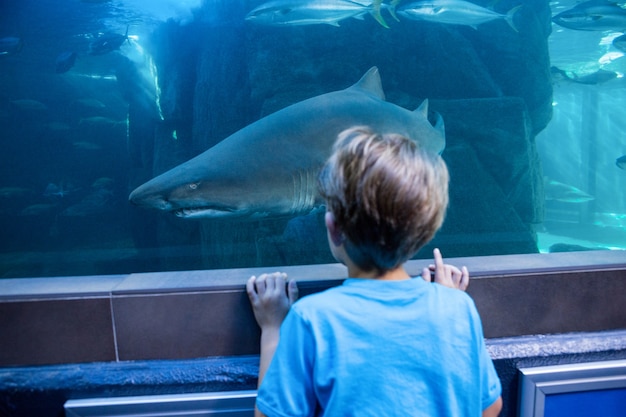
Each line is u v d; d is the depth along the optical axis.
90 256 17.03
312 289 1.45
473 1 9.70
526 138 8.82
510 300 1.57
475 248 8.18
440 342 0.94
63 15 17.03
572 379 1.53
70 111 23.66
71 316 1.43
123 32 19.55
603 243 18.02
